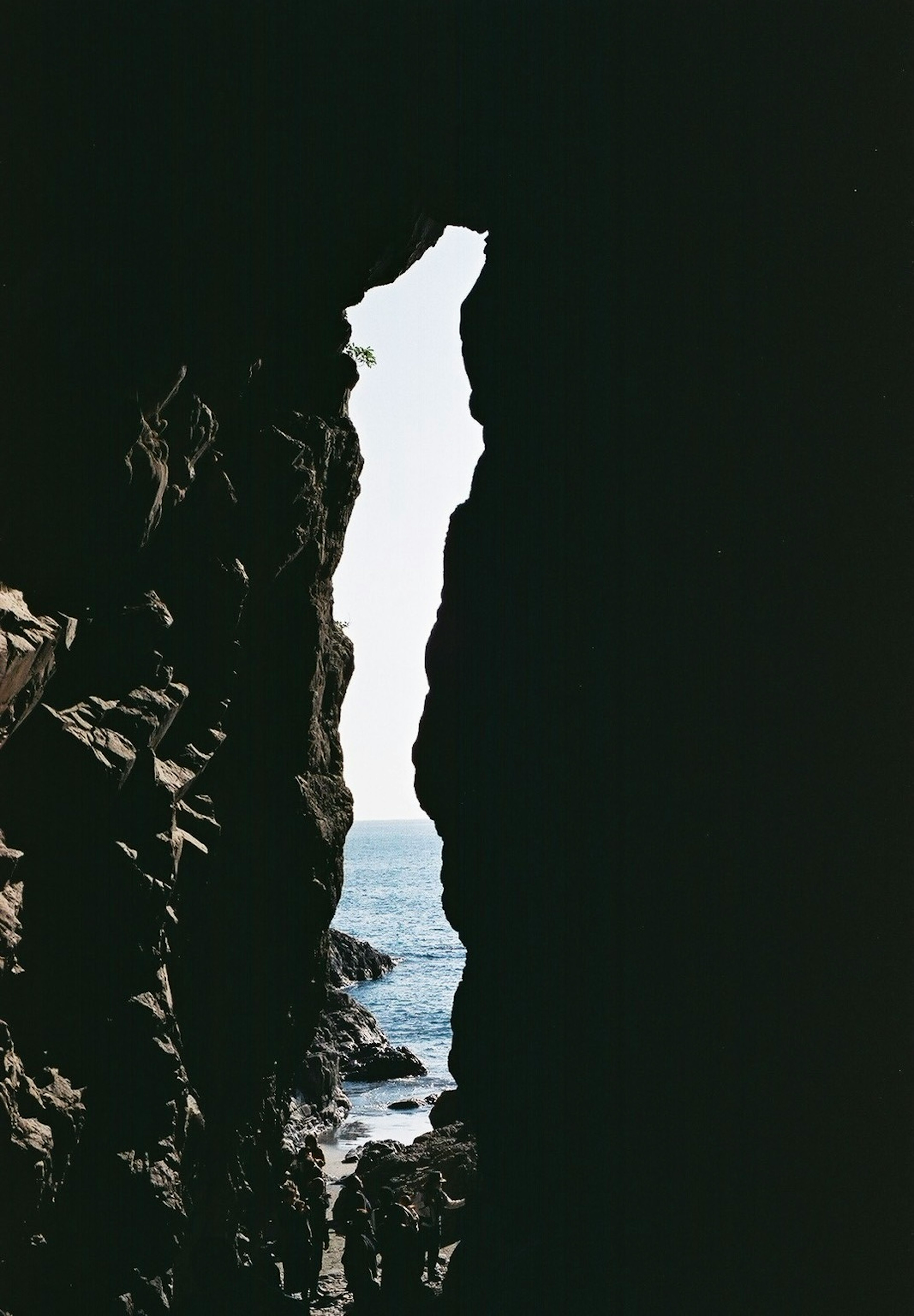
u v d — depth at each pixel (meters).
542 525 16.55
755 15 11.63
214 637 18.70
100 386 15.61
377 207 18.12
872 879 9.13
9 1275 12.34
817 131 10.62
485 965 17.78
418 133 16.78
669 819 12.30
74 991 14.25
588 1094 13.82
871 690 9.34
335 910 23.11
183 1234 15.28
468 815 18.77
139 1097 14.99
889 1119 8.70
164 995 16.06
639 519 13.55
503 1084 16.70
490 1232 16.52
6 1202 12.39
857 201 10.01
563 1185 14.31
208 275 17.14
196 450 18.09
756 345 11.28
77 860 14.42
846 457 9.84
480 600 18.69
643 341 13.71
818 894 9.66
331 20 15.99
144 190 15.97
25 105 14.84
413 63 16.17
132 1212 14.52
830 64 10.50
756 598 10.93
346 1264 17.53
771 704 10.55
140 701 16.19
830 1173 9.13
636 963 12.79
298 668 22.02
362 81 16.31
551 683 15.89
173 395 17.16
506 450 18.14
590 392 15.09
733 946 10.80
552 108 15.66
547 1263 14.25
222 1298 16.81
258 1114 19.91
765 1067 10.10
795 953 9.86
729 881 10.98
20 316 14.88
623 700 13.66
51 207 15.00
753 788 10.71
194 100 16.02
